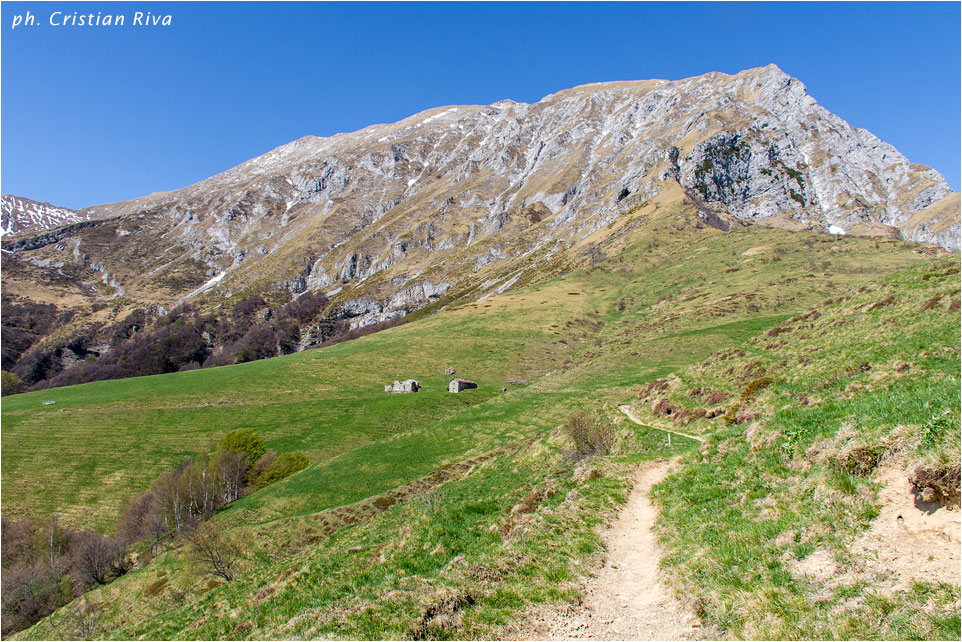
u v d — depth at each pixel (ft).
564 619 39.09
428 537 60.70
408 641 38.42
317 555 75.87
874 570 30.68
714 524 46.85
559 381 303.07
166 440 307.17
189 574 136.77
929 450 34.96
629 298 535.19
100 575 170.50
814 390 99.25
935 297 113.09
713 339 321.52
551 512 63.77
